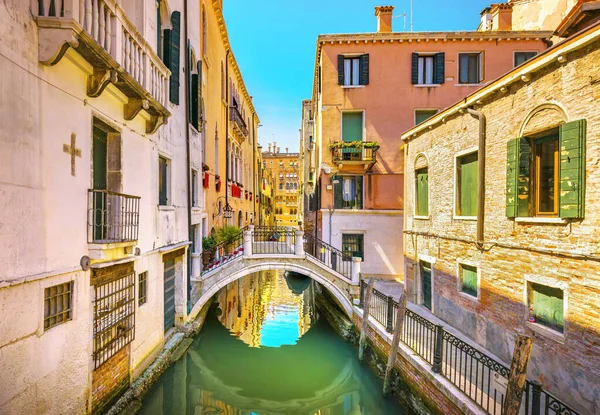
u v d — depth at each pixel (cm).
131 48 625
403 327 892
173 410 834
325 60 1592
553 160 609
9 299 388
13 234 392
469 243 818
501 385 540
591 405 503
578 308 527
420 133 1085
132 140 694
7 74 382
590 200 510
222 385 965
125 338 655
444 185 940
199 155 1233
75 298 507
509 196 671
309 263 1203
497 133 721
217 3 1527
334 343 1205
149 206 777
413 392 714
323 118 1599
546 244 592
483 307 766
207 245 1270
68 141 489
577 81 530
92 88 534
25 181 410
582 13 691
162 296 862
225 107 1811
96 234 600
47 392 449
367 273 1568
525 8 1625
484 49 1562
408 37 1561
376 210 1568
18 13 397
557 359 567
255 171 3200
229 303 1766
